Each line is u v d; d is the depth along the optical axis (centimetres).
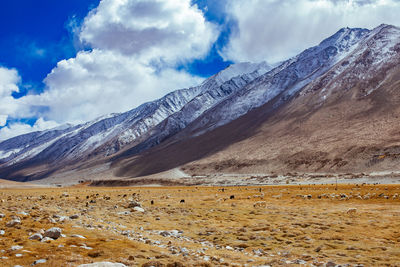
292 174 17475
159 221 2895
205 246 1891
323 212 3412
